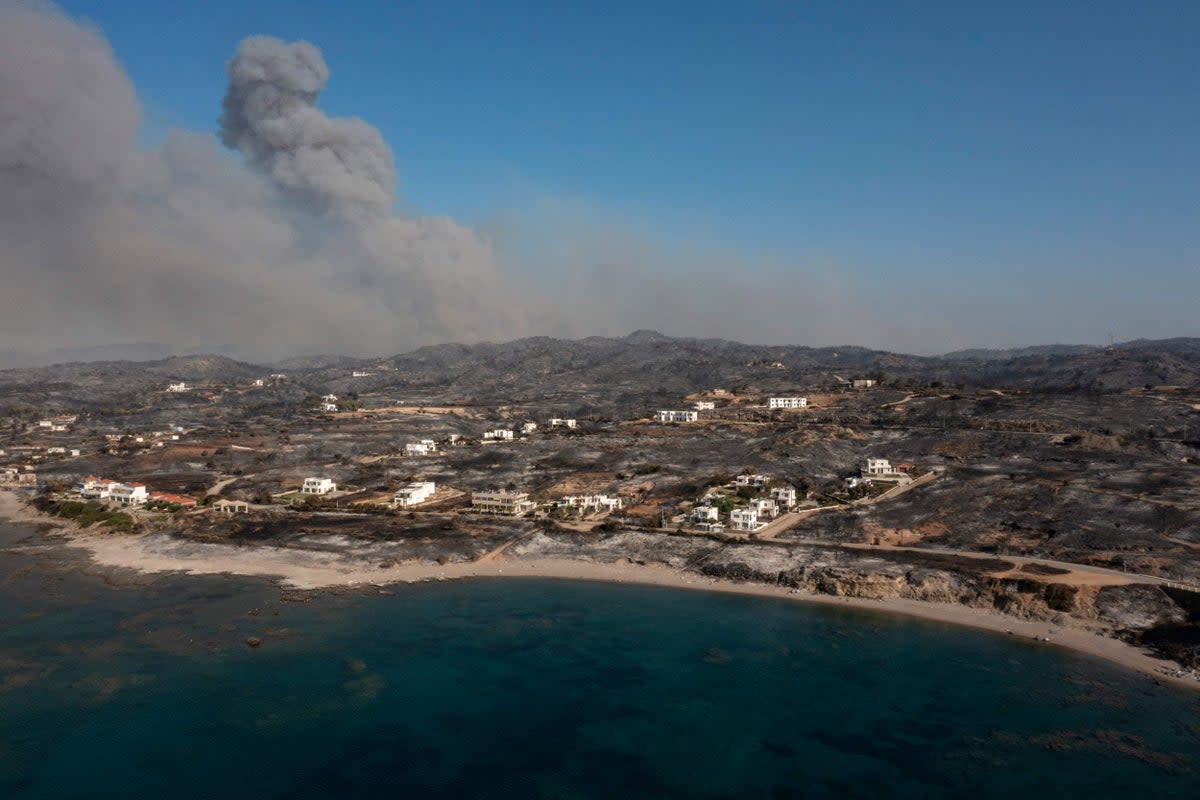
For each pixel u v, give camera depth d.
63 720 81.38
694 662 100.56
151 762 73.44
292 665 97.69
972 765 74.75
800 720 84.56
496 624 114.81
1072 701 87.62
